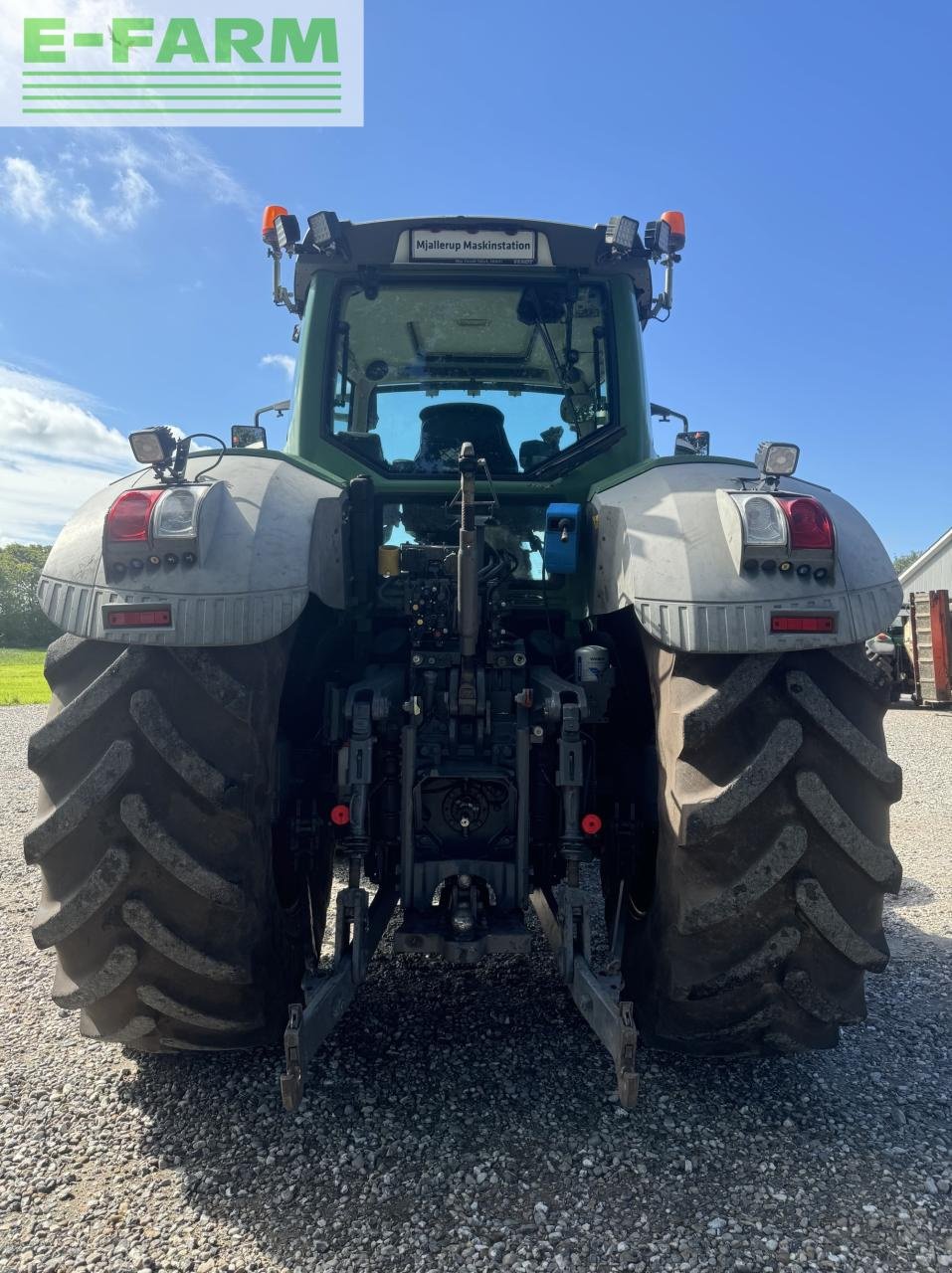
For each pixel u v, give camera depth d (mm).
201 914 2059
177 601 2020
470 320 3330
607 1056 2611
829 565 2082
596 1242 1816
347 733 2516
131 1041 2232
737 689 2045
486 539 3102
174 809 2035
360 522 2725
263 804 2139
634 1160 2096
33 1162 2119
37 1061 2623
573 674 2926
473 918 2328
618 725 2875
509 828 2533
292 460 2693
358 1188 1996
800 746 2041
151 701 2025
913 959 3496
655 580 2127
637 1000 2334
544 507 3119
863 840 2055
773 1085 2463
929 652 14359
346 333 3334
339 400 3299
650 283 3580
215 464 2406
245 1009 2145
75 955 2125
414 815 2508
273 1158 2113
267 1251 1803
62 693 2146
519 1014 2900
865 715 2133
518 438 3295
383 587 2957
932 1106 2367
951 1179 2043
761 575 2078
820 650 2133
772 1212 1915
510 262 3229
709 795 2016
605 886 2955
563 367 3305
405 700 2699
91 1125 2273
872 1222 1888
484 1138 2188
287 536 2197
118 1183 2033
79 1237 1854
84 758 2074
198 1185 2020
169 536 2033
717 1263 1760
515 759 2539
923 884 4633
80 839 2070
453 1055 2617
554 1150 2139
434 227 3227
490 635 2674
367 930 2396
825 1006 2117
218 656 2080
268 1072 2520
